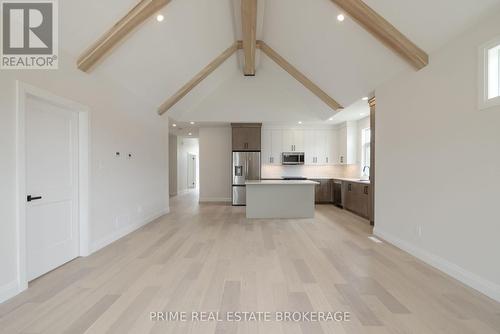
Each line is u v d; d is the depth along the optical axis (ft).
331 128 25.89
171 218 18.61
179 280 8.47
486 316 6.40
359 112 19.83
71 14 8.53
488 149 7.38
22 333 5.78
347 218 18.61
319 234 14.20
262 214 18.74
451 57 8.66
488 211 7.39
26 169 8.17
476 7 7.34
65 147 9.92
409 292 7.64
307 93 20.54
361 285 8.11
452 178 8.66
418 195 10.39
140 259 10.37
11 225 7.34
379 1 9.00
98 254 10.94
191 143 44.96
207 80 19.70
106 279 8.54
